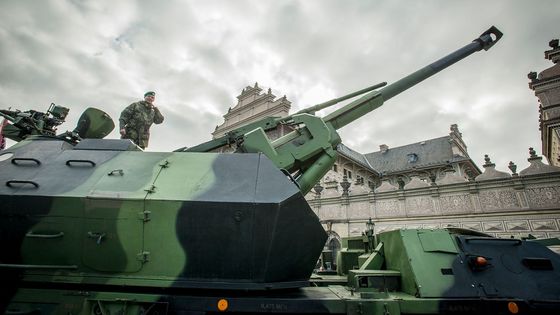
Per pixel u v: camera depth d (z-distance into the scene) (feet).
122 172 11.54
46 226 10.48
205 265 10.53
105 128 16.66
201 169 11.93
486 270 10.89
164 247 10.48
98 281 10.28
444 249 11.55
